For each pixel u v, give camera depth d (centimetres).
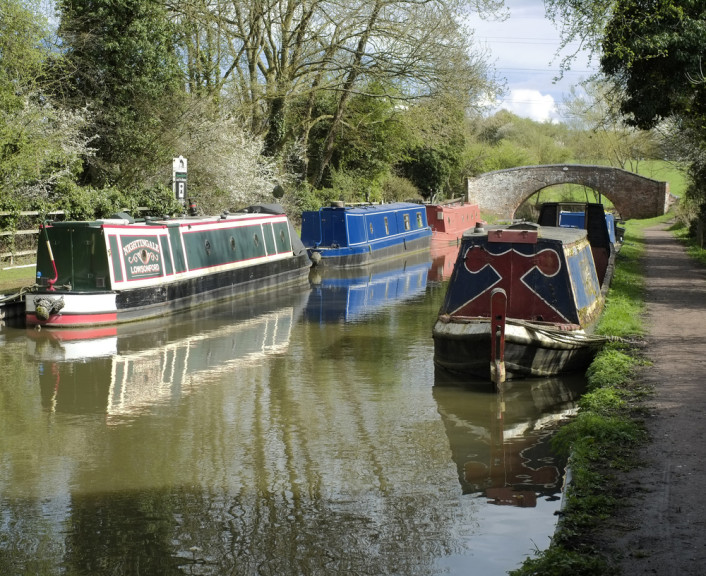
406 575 613
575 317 1291
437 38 3509
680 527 576
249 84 3409
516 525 707
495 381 1165
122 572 631
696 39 1980
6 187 2119
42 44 2514
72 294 1630
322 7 3481
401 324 1753
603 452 748
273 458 891
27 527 714
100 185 2812
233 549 670
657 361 1133
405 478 827
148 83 2766
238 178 3162
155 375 1277
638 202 6362
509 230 1320
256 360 1385
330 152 4306
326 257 2919
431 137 3928
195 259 1992
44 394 1163
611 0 1762
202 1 3128
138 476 839
